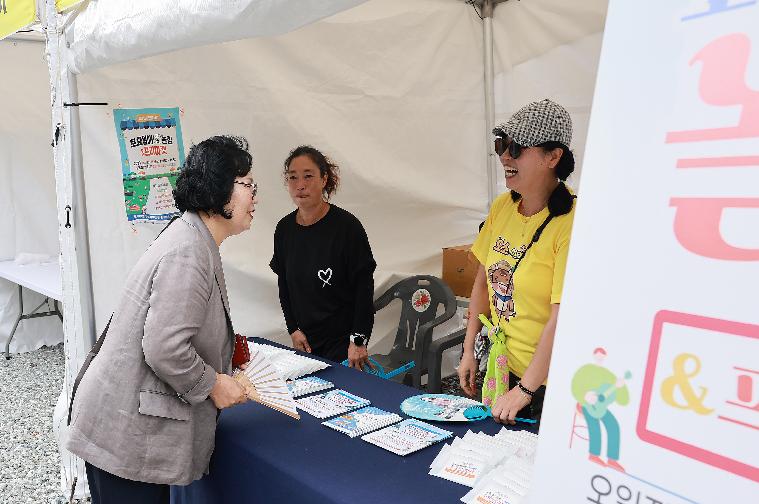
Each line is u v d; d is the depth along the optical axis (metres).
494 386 1.86
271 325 3.24
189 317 1.49
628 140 0.63
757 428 0.52
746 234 0.54
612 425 0.63
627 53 0.63
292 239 2.82
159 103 2.77
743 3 0.55
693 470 0.56
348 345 2.81
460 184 3.81
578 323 0.66
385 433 1.68
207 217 1.64
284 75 3.13
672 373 0.58
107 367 1.54
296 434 1.70
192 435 1.59
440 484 1.39
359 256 2.75
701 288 0.56
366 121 3.42
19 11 2.55
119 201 2.70
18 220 4.98
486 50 3.66
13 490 2.87
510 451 1.52
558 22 3.31
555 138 1.70
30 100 4.91
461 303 3.67
